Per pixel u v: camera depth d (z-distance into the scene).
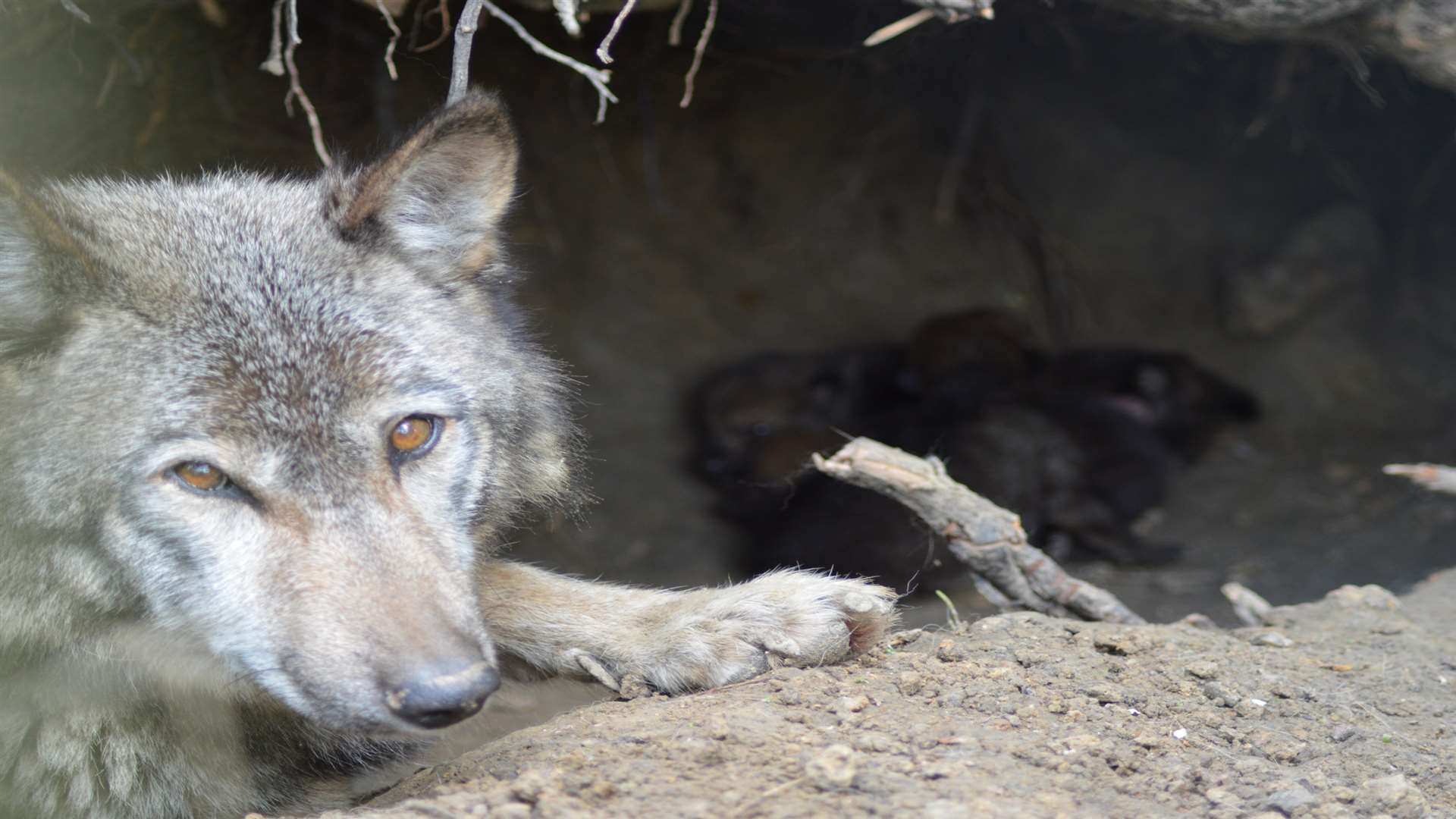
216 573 1.18
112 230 1.23
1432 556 1.88
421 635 1.15
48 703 1.23
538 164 2.63
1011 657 1.27
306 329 1.21
